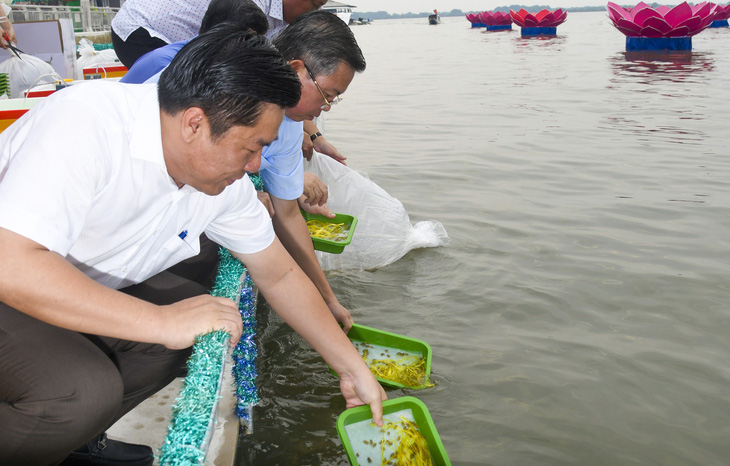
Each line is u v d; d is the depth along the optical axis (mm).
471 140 6781
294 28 2002
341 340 1791
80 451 1461
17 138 1293
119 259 1442
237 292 2064
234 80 1168
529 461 1993
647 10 19594
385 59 20031
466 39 32406
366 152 6223
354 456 1653
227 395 1970
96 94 1280
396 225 3432
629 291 3123
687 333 2758
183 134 1240
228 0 2195
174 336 1332
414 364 2391
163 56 2285
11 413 1172
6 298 1138
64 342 1240
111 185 1283
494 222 4105
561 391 2340
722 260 3488
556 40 28344
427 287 3152
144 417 1787
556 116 8250
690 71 13602
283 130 2141
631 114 8281
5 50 4441
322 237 2924
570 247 3684
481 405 2252
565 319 2865
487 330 2764
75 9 10148
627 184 4984
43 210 1135
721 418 2215
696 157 5820
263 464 1938
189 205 1459
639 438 2107
